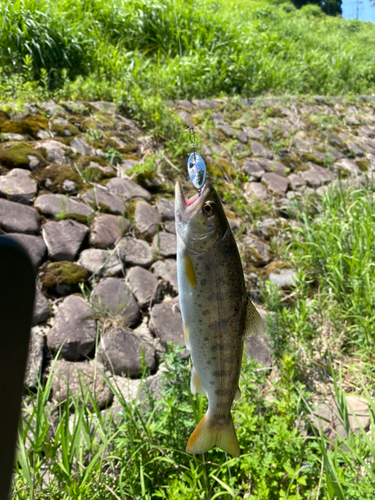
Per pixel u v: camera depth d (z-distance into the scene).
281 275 0.88
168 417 0.52
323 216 1.06
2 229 0.71
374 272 0.85
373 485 0.48
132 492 0.46
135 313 0.69
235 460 0.51
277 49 2.01
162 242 0.83
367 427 0.62
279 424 0.54
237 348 0.35
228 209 1.02
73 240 0.75
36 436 0.45
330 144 1.42
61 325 0.63
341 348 0.77
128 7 1.56
